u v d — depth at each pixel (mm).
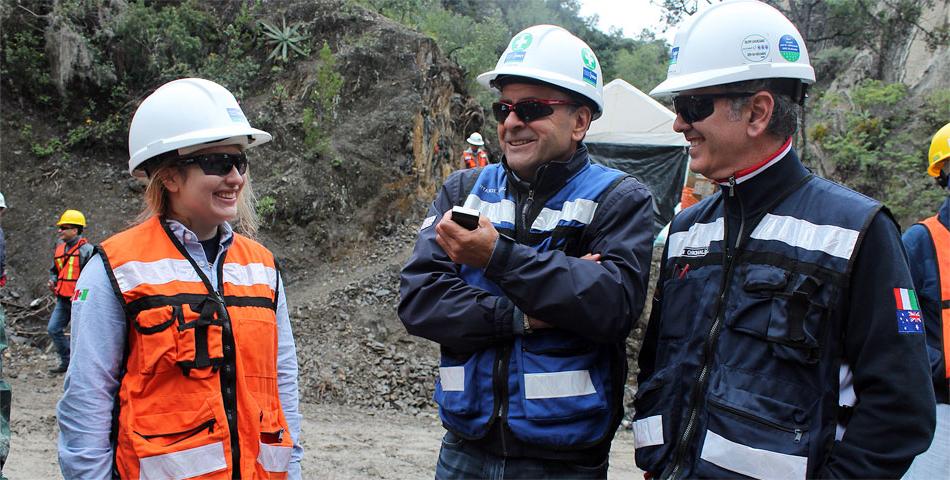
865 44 30359
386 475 5934
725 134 2148
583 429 2332
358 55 14477
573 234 2447
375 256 12617
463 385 2430
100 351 2102
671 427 2186
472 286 2490
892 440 1886
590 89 2486
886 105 25312
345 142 13586
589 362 2373
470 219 2252
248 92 14258
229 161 2273
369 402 8789
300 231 12492
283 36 14547
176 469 2047
